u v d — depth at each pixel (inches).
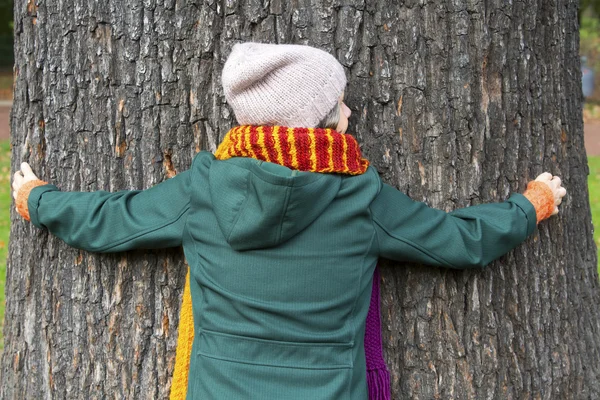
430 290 84.0
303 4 80.1
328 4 79.9
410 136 82.5
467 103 82.5
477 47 82.3
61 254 88.0
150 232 75.0
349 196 70.6
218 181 70.7
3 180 330.3
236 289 69.9
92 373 88.1
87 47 83.8
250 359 68.7
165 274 85.3
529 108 86.7
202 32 81.4
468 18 81.7
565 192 86.0
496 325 85.6
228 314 70.3
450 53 81.9
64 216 78.4
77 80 84.6
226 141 73.9
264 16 80.3
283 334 68.5
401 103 82.1
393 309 84.4
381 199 73.5
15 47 90.7
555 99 90.0
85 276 87.2
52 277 88.8
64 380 89.2
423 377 85.0
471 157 83.4
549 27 88.8
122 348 87.0
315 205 68.2
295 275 69.3
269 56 68.6
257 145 68.2
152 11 81.9
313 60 70.1
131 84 83.4
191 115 83.2
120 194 79.7
